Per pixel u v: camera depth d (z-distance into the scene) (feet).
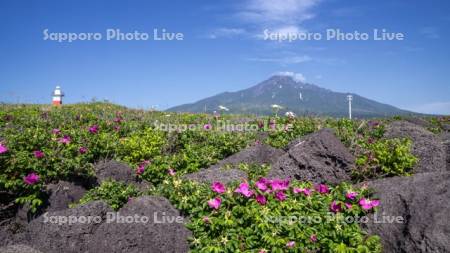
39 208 7.40
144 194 7.73
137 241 5.95
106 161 10.23
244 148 11.79
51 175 8.04
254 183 6.93
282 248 5.97
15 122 13.33
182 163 10.15
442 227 5.78
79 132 11.37
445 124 16.62
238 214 6.39
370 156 8.57
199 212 6.57
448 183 6.39
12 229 7.09
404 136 11.00
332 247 5.89
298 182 7.62
